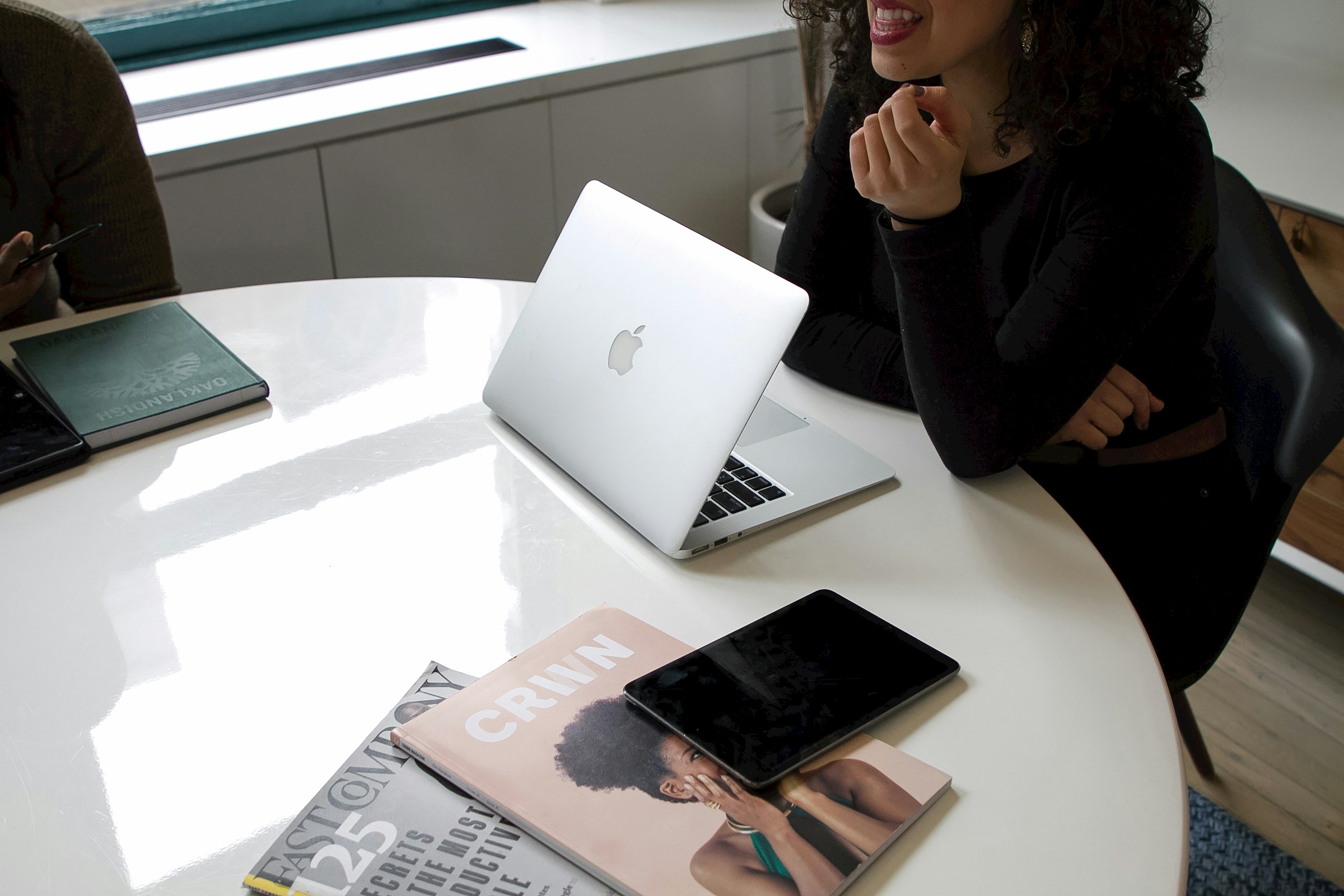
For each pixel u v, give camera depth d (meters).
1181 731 1.58
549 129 2.10
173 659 0.76
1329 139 1.80
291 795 0.65
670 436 0.86
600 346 0.95
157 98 1.95
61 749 0.68
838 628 0.77
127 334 1.20
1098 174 1.02
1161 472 1.16
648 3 2.58
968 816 0.63
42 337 1.20
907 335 0.97
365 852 0.60
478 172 2.06
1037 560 0.86
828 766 0.65
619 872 0.57
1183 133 1.03
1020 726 0.70
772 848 0.59
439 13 2.46
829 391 1.13
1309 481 1.82
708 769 0.64
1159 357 1.14
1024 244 1.12
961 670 0.74
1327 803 1.58
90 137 1.50
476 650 0.76
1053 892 0.59
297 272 1.95
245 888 0.59
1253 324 1.19
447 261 2.11
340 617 0.80
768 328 0.82
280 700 0.72
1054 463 1.17
